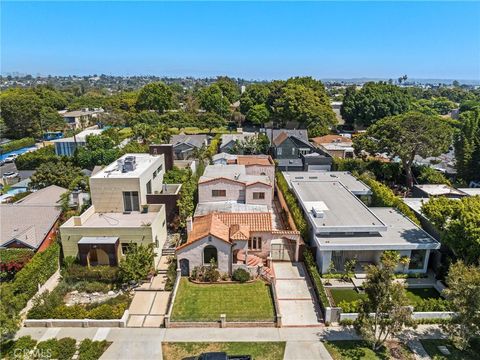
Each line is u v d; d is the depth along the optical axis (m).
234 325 25.16
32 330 24.81
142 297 28.62
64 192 44.22
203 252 30.39
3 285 22.59
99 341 23.53
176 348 23.17
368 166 59.94
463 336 21.78
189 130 111.31
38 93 140.88
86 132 83.19
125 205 37.16
